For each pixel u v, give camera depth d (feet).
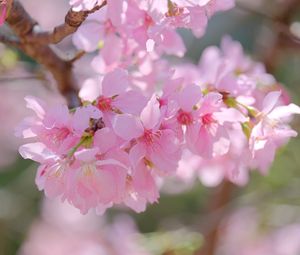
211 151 2.86
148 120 2.76
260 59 4.15
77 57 3.13
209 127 2.86
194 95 2.81
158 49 3.01
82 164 2.71
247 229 4.51
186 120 2.82
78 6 2.80
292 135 2.88
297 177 4.31
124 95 2.81
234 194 4.64
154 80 3.04
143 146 2.77
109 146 2.73
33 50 3.11
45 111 2.81
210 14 2.87
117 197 2.75
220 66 3.06
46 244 4.68
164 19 2.78
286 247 4.51
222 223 4.33
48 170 2.75
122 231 4.22
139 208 2.86
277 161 4.24
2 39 3.12
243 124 2.90
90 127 2.77
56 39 3.01
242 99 2.96
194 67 3.33
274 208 4.40
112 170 2.73
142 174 2.79
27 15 3.05
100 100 2.81
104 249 4.36
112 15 2.86
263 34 4.23
